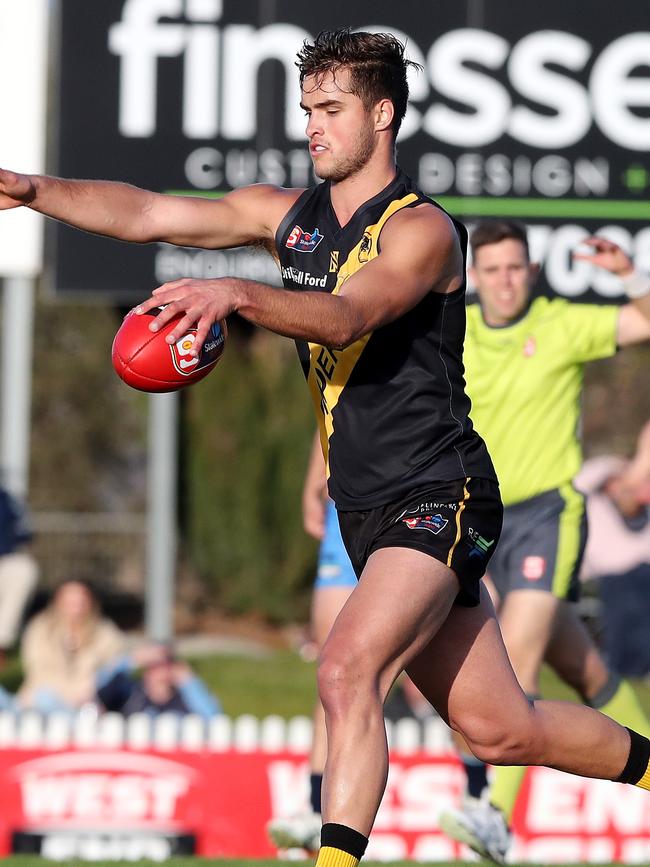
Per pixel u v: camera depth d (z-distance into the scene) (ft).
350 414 42.86
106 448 248.73
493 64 122.42
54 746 92.79
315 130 42.57
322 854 38.52
